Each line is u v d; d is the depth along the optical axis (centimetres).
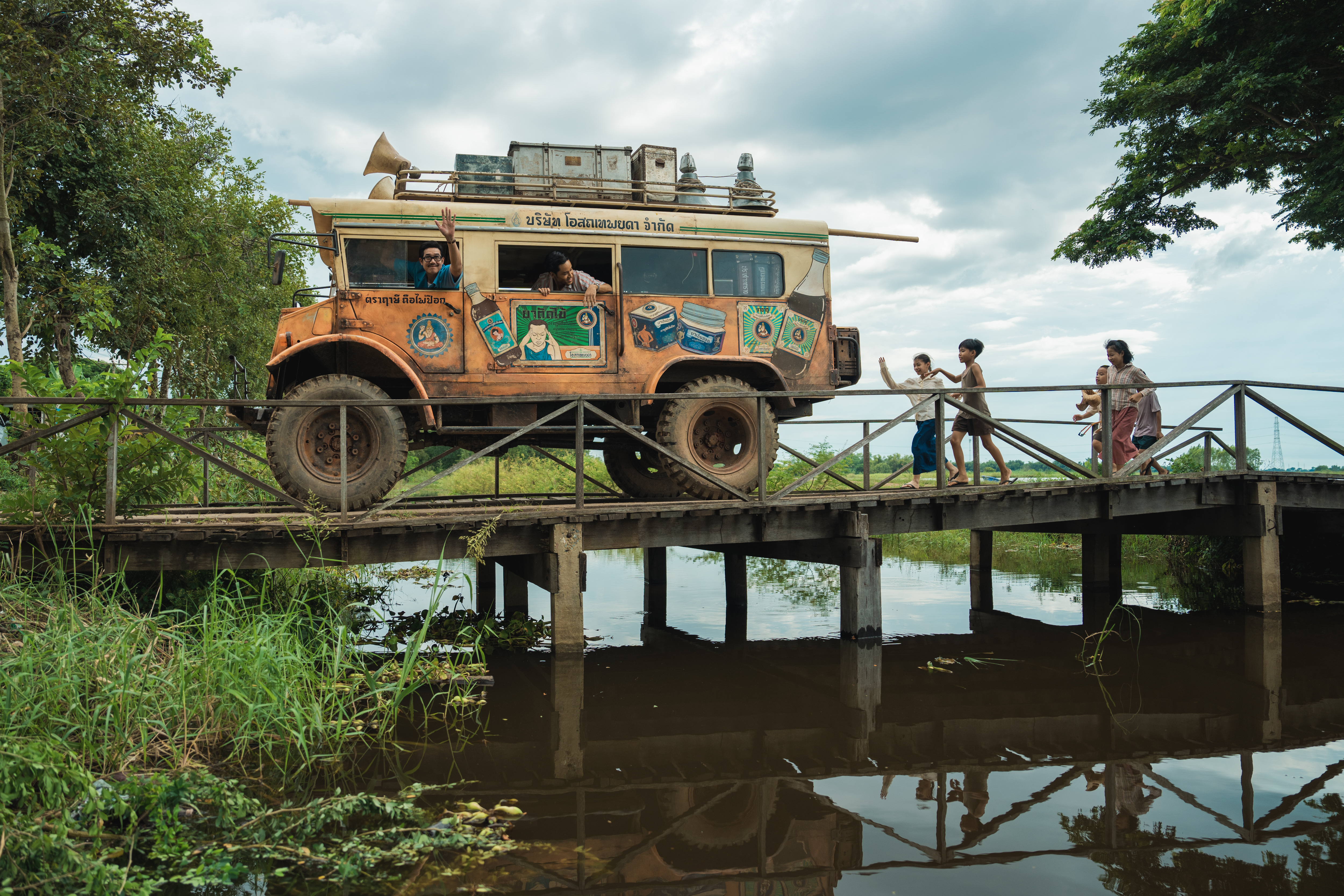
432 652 618
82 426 532
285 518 557
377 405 559
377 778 376
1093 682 564
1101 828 327
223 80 1072
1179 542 1152
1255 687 549
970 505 711
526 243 673
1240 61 1268
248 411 697
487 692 535
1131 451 829
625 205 720
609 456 867
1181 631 733
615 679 573
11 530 486
